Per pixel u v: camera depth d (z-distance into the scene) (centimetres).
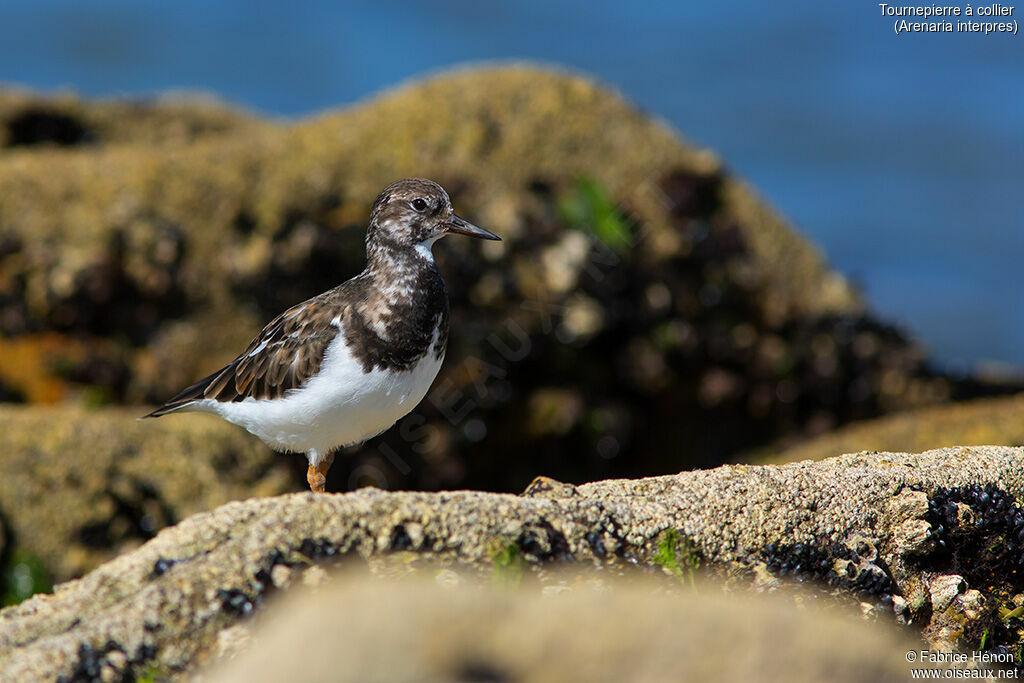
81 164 1520
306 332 850
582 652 401
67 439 1202
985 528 677
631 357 1454
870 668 421
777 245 1546
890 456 712
